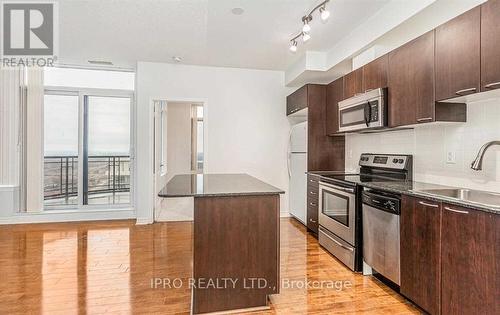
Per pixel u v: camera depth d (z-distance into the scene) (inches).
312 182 157.9
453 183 97.3
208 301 81.7
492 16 70.2
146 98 179.9
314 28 130.2
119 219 188.1
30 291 93.6
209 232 81.9
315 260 121.4
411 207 83.7
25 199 175.9
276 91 200.5
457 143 95.7
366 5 109.6
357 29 129.9
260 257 84.9
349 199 112.7
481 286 62.9
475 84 74.7
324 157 170.9
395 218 90.0
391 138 130.0
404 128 117.0
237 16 119.0
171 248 134.9
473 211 64.9
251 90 196.5
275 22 124.5
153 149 183.3
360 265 109.2
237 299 83.5
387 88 110.7
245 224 84.0
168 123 282.8
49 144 186.1
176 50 159.2
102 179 194.9
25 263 116.0
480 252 63.2
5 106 171.3
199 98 188.5
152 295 91.9
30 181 175.5
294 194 189.6
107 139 194.9
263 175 199.2
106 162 195.2
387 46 124.2
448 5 89.6
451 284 70.1
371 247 102.1
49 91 183.9
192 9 113.3
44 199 185.9
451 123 94.3
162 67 182.2
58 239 146.5
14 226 169.2
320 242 139.1
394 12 105.1
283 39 143.6
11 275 105.3
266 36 139.7
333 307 85.4
